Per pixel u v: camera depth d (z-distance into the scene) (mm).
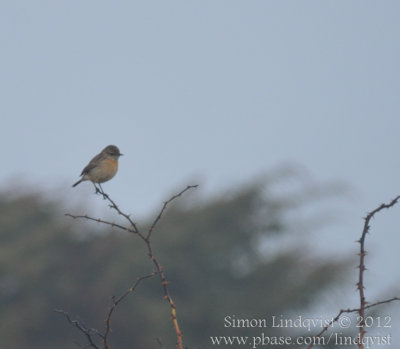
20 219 31922
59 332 30000
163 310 28891
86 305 30266
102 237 31312
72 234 31297
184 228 30438
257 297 28500
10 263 30312
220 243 29969
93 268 30969
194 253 30438
